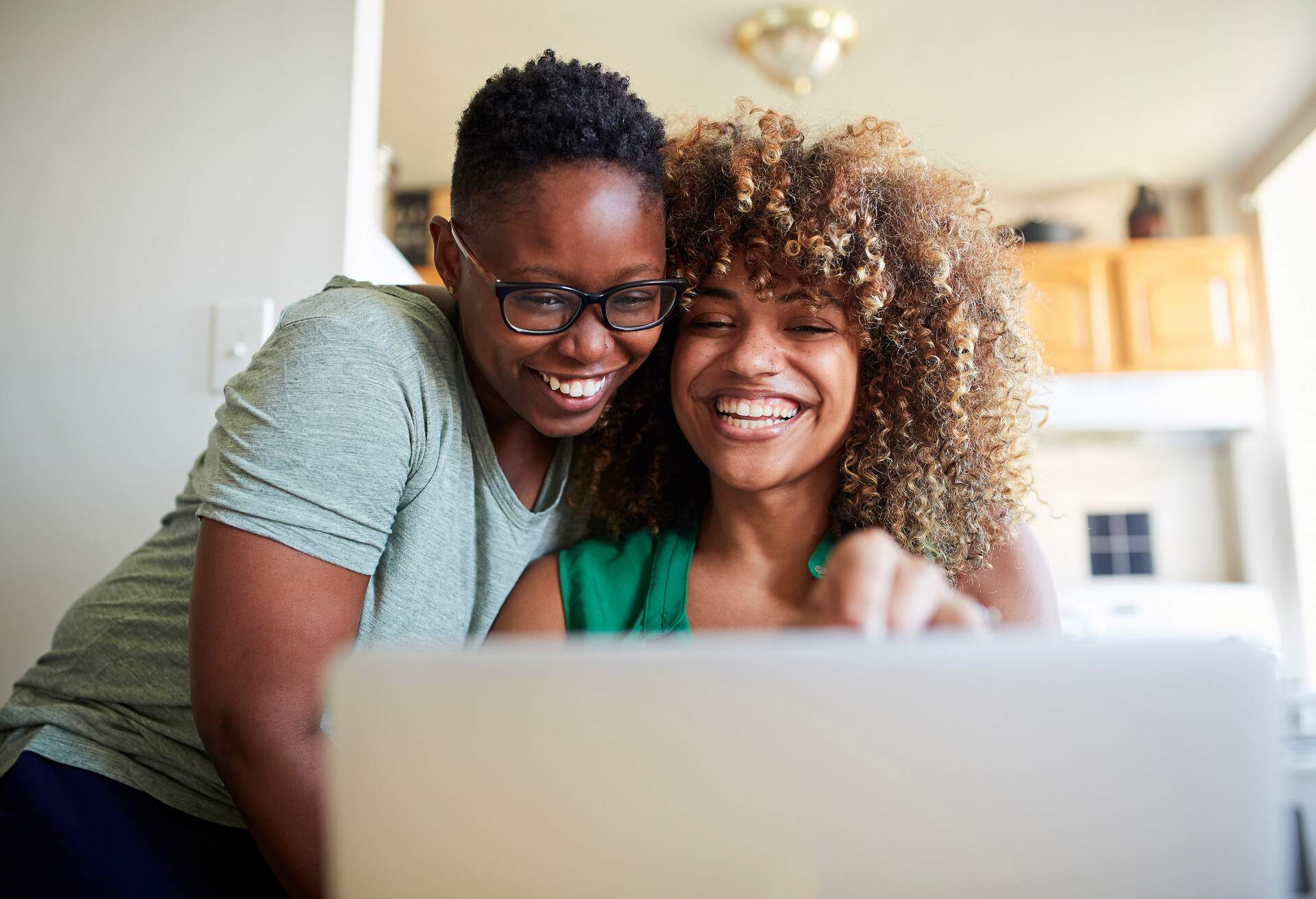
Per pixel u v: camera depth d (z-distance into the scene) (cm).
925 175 111
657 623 106
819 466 107
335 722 40
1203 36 305
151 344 151
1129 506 423
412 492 91
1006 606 112
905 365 107
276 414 80
